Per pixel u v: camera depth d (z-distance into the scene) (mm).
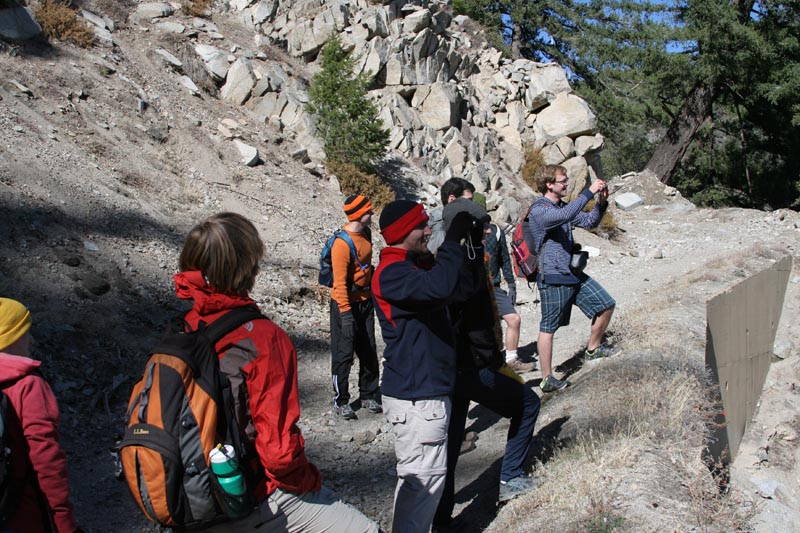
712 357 6891
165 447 2096
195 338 2254
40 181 7699
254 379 2229
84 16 12211
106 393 5414
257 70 13617
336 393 5645
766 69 21906
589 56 27938
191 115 11508
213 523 2195
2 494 2123
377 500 4480
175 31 13391
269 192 10742
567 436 4500
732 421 8312
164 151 10344
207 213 9422
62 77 10203
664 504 3400
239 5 15852
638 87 29062
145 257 7551
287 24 15727
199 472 2123
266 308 7750
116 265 7062
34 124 8859
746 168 26938
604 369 5449
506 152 17000
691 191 28969
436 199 14039
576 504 3480
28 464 2201
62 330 5754
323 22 15344
